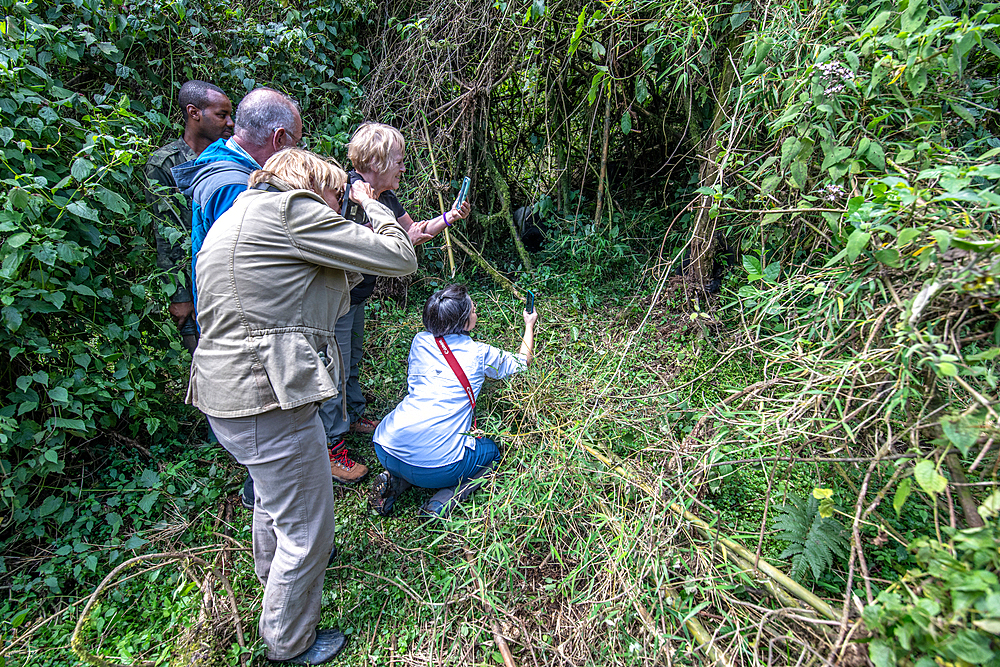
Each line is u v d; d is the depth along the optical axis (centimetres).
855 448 186
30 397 215
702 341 301
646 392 267
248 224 149
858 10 196
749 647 160
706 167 296
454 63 368
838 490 209
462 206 260
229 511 242
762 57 212
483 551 205
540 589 199
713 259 315
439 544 223
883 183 145
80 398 229
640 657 164
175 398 285
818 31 210
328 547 174
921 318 141
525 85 383
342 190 176
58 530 223
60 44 231
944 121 191
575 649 174
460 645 183
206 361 154
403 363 325
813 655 151
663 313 327
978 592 107
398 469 235
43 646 186
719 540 184
